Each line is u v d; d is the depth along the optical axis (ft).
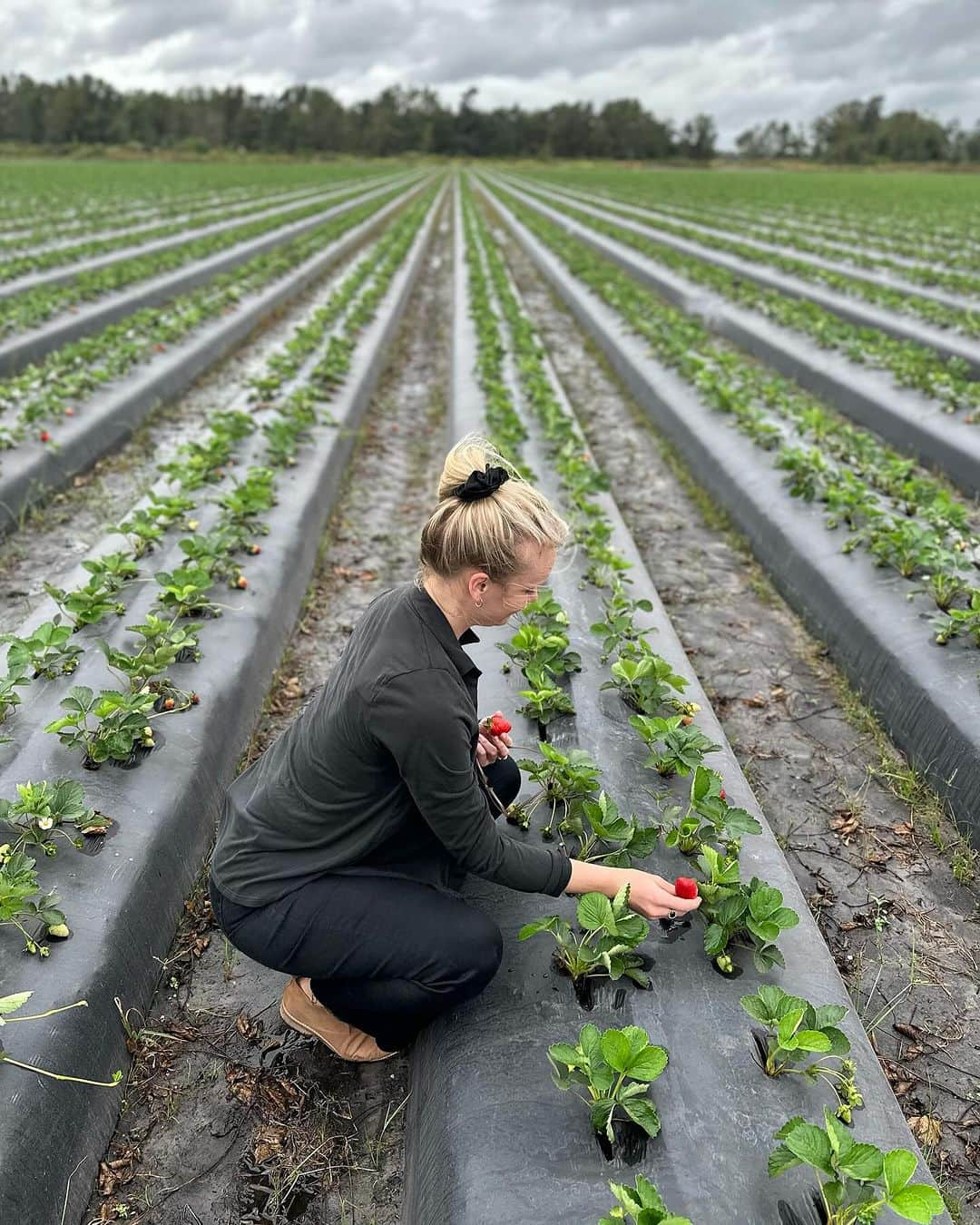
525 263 65.46
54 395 26.22
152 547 17.71
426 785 7.32
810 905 11.85
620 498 25.13
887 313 41.55
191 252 54.49
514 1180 7.27
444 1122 7.97
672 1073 8.04
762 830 11.59
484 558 7.13
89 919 9.77
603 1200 7.06
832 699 16.19
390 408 33.17
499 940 8.38
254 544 18.28
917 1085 9.67
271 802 7.93
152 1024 10.09
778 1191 7.21
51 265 49.88
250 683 14.99
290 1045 9.91
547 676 13.09
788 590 19.38
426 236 79.25
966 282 46.62
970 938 11.48
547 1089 7.93
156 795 11.63
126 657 12.78
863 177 208.13
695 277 52.06
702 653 17.58
